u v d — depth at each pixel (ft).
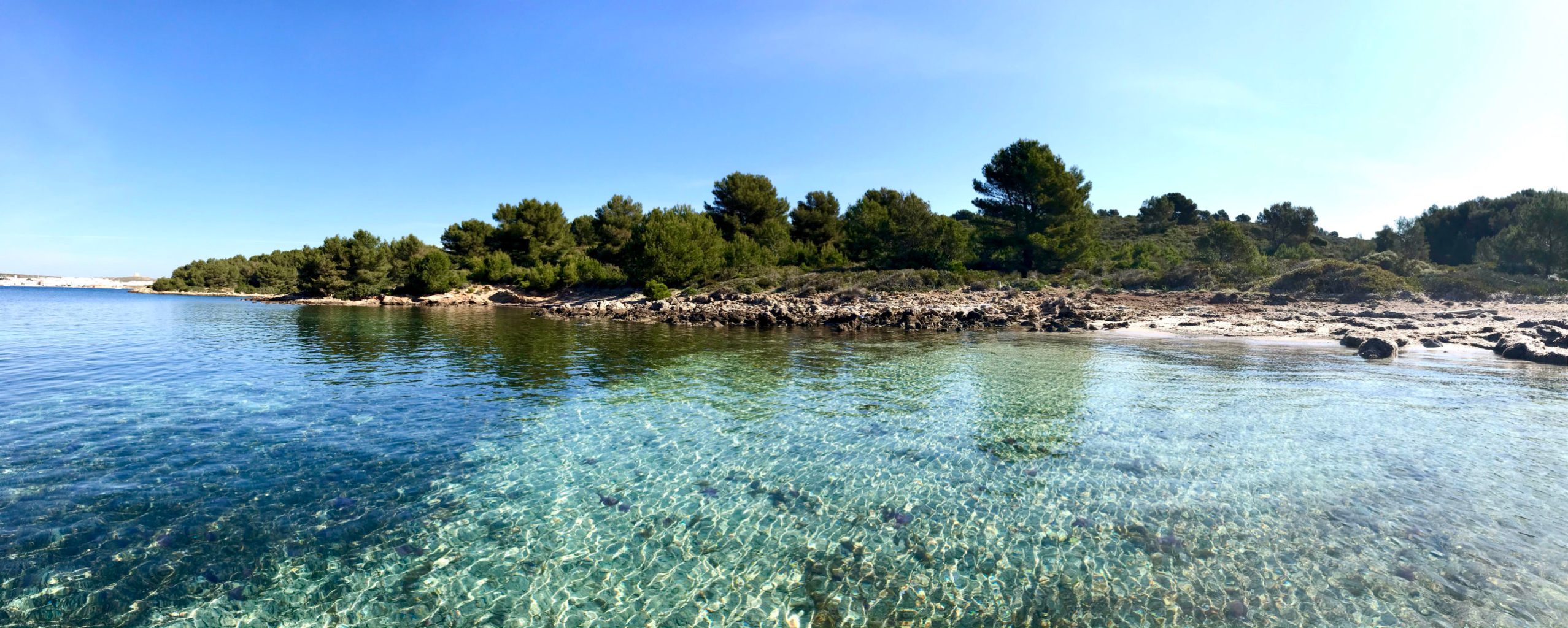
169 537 22.72
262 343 80.84
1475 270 141.59
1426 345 69.46
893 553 22.12
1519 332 71.00
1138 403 43.88
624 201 265.95
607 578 20.56
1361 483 27.91
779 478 29.60
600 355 70.64
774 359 67.26
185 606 18.56
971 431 37.32
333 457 32.27
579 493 27.71
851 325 105.60
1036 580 20.13
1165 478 28.89
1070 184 158.51
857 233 196.34
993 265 179.11
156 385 50.19
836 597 19.36
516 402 45.50
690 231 182.80
